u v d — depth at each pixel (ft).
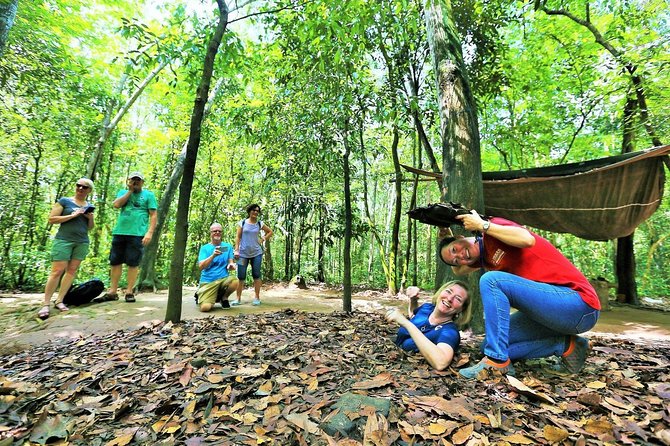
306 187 32.37
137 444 4.72
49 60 23.48
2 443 4.71
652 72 22.17
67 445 4.72
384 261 30.94
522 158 34.04
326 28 13.44
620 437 4.73
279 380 6.58
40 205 29.58
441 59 13.55
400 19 14.52
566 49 28.50
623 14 24.48
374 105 16.44
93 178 28.37
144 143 41.81
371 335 10.67
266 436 4.78
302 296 24.53
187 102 32.76
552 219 22.50
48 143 28.91
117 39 28.73
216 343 9.22
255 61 20.79
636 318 18.29
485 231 7.35
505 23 25.50
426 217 8.53
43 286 27.20
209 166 38.45
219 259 16.94
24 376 7.59
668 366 8.07
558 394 6.34
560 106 30.09
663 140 24.03
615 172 19.47
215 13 14.03
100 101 31.30
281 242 49.62
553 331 7.81
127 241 17.11
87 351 9.58
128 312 14.99
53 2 24.88
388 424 4.95
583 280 7.14
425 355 7.61
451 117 13.03
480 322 11.60
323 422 4.95
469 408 5.51
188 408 5.51
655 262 49.39
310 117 17.17
